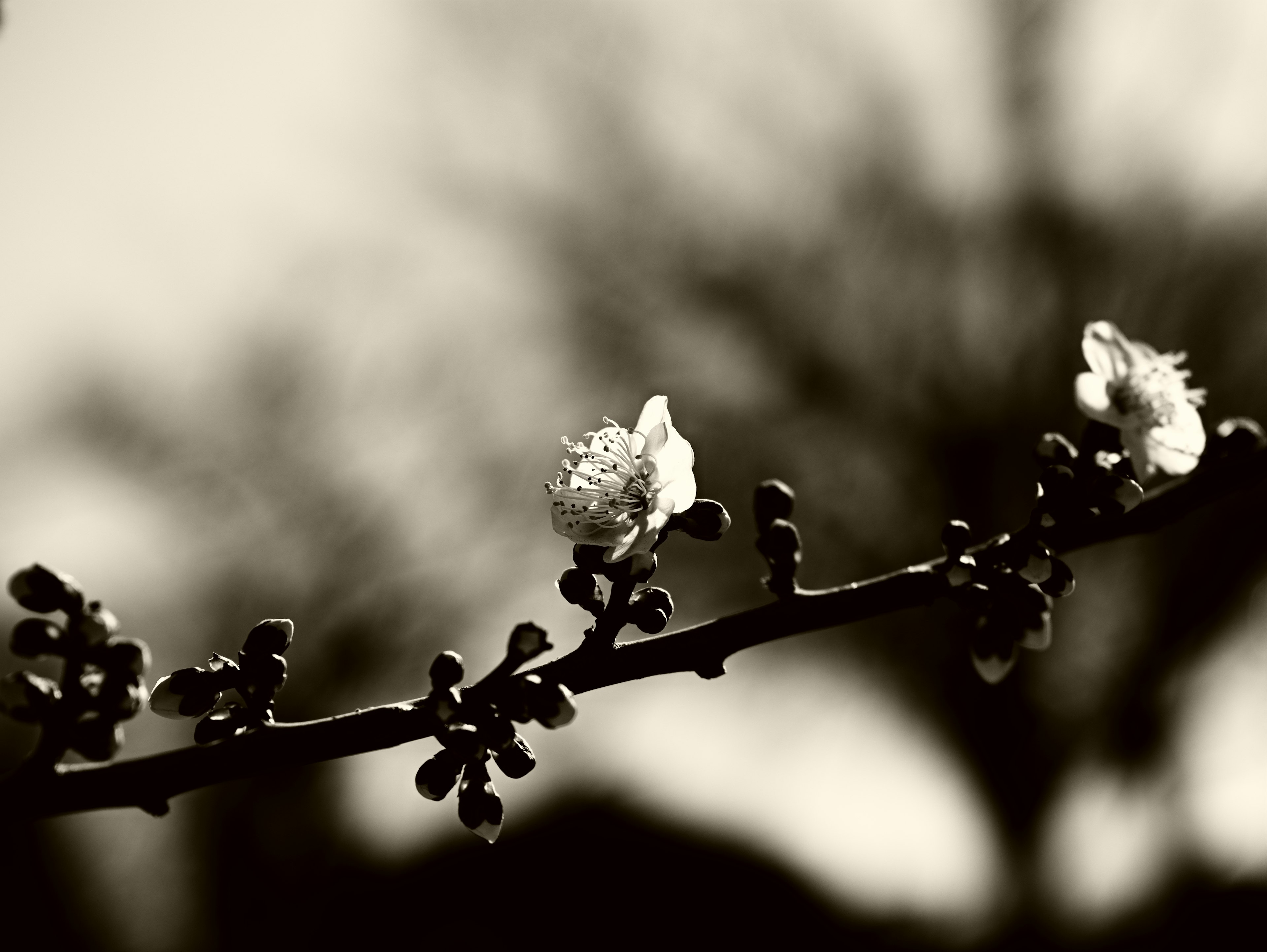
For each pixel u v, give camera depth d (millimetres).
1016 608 560
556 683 551
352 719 548
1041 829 1983
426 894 1867
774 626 559
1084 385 581
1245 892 1879
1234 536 1926
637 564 560
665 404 579
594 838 2010
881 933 2006
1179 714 2037
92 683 538
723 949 1910
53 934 1588
